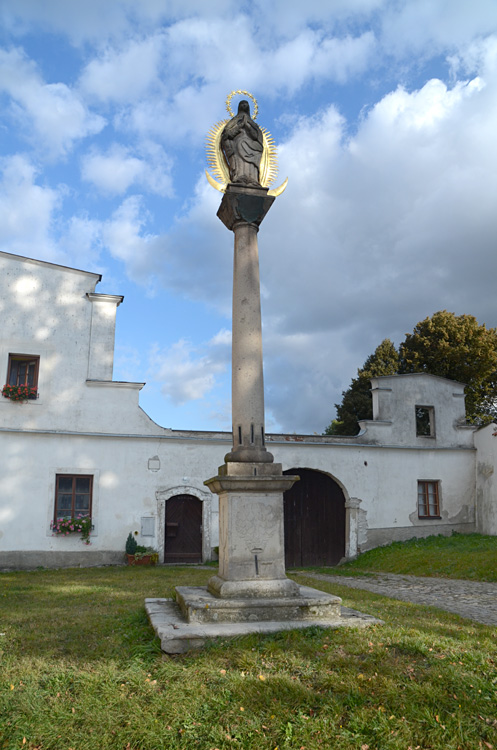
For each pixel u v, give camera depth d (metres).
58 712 4.29
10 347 17.53
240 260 7.56
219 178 7.97
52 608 8.16
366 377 33.66
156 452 17.98
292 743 3.96
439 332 30.78
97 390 17.95
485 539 18.56
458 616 8.07
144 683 4.75
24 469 16.78
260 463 6.88
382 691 4.58
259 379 7.21
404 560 16.53
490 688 4.62
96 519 17.11
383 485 20.39
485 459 21.23
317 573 16.06
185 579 12.38
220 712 4.32
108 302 18.73
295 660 5.16
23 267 18.11
